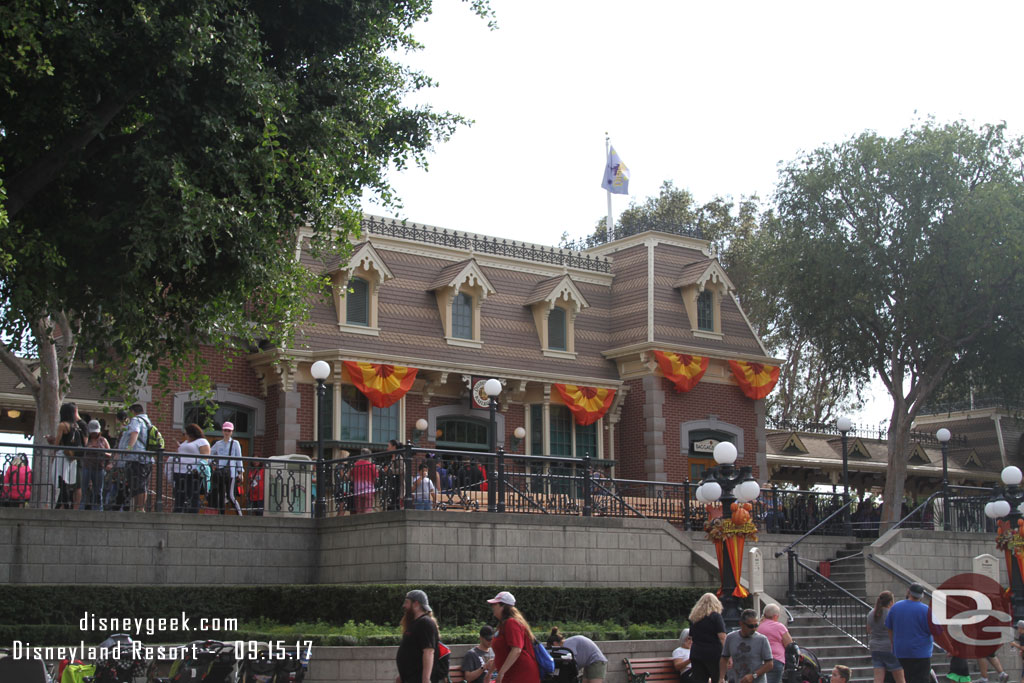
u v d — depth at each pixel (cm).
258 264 1694
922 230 3428
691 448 3484
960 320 3506
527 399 3316
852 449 4262
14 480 1817
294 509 2116
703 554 2308
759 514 2684
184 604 1812
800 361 5181
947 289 3447
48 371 2202
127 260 1553
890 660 1703
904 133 3547
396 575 1902
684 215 5222
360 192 2050
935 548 2714
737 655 1418
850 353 3756
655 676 1789
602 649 1781
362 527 1984
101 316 1761
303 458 2142
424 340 3184
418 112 2141
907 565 2638
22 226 1605
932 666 2219
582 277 3638
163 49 1540
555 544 2089
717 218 5244
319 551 2070
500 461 2123
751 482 1841
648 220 3741
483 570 1978
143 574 1866
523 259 3541
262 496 2092
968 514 2997
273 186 1697
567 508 2289
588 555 2134
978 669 2327
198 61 1552
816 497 2812
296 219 1892
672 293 3603
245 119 1698
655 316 3503
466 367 3158
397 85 2050
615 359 3525
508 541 2022
